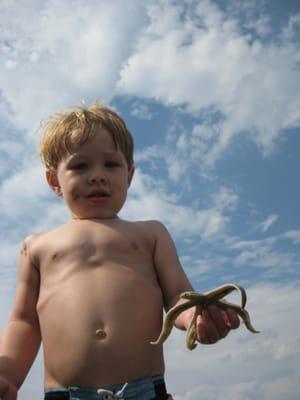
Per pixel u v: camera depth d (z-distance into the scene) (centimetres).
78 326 59
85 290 61
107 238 66
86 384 57
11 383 62
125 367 57
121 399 55
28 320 67
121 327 59
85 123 72
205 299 50
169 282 66
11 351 64
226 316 49
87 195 69
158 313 63
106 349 58
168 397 59
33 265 68
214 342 50
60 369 59
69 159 70
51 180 76
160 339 50
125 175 72
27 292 67
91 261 64
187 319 55
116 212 71
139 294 62
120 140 73
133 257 65
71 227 68
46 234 70
